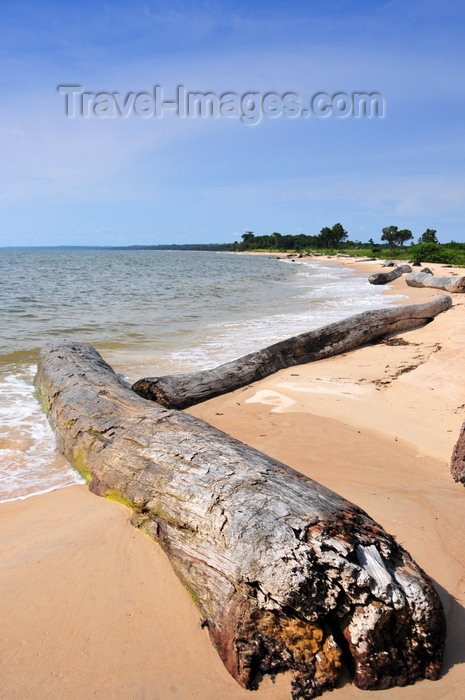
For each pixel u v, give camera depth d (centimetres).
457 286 2036
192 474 351
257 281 3338
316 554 262
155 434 428
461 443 463
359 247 13362
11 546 356
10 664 256
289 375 868
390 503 417
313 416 652
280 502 300
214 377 780
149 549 343
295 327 1395
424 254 4609
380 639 250
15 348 1097
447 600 299
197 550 305
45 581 315
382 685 246
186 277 3775
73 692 243
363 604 252
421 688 246
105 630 280
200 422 459
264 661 254
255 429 610
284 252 13262
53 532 371
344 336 1048
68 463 529
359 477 472
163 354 1052
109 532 365
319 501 305
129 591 308
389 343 1110
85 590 308
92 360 767
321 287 2814
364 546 271
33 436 609
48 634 276
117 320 1539
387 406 674
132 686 247
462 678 251
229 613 267
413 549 347
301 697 241
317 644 251
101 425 491
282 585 253
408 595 253
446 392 704
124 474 406
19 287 2656
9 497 452
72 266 5691
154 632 280
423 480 468
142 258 10094
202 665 261
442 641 258
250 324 1460
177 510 333
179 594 305
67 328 1376
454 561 337
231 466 349
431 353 969
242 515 296
